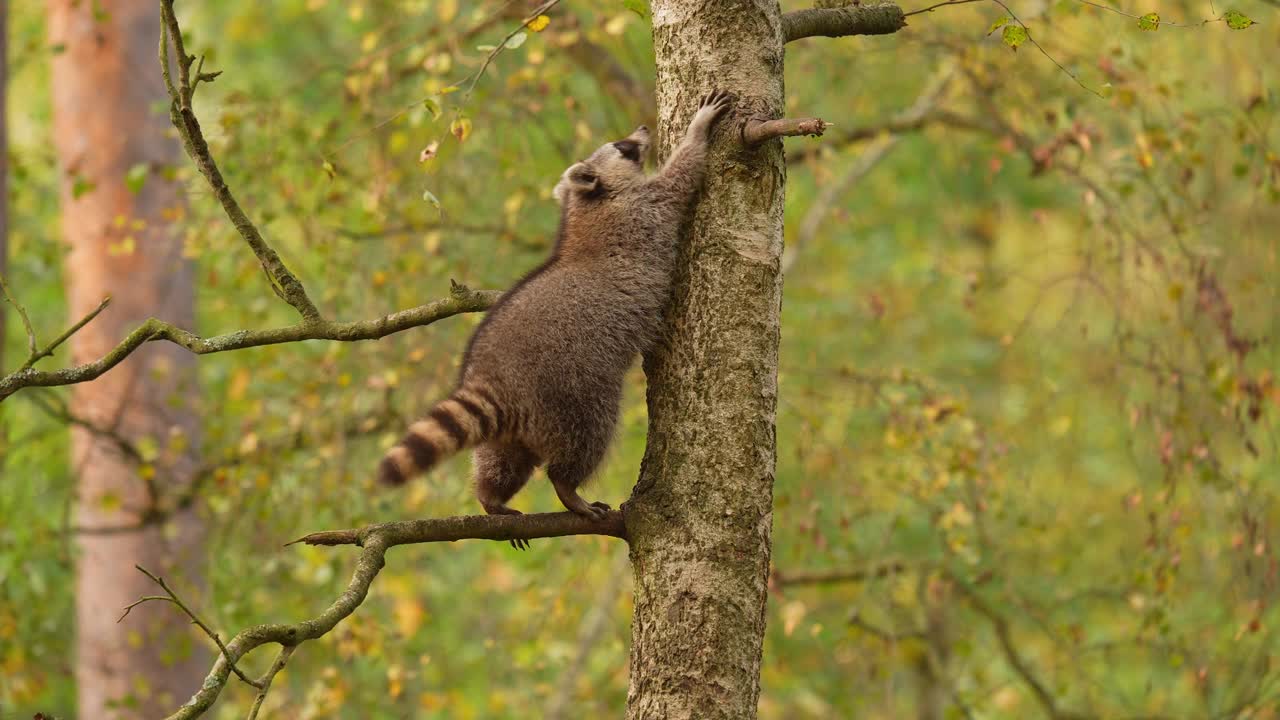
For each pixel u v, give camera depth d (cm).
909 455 1184
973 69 1230
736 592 613
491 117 1240
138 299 1390
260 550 1276
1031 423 1339
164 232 1373
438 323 1248
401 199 1262
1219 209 1393
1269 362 1180
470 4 1353
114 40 1395
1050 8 1148
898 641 1325
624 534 636
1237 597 1148
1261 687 1152
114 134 1393
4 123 1260
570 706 1399
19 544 1299
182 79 632
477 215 1362
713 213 641
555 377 766
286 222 1256
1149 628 1193
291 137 1246
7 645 1319
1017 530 1398
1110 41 1177
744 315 630
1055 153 1187
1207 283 1107
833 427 1266
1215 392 1080
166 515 1288
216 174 657
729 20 655
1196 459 1102
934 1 1334
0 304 1253
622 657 1395
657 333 667
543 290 786
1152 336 1217
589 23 1388
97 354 1381
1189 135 1153
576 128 1227
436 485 1198
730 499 618
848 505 1392
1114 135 1392
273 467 1257
